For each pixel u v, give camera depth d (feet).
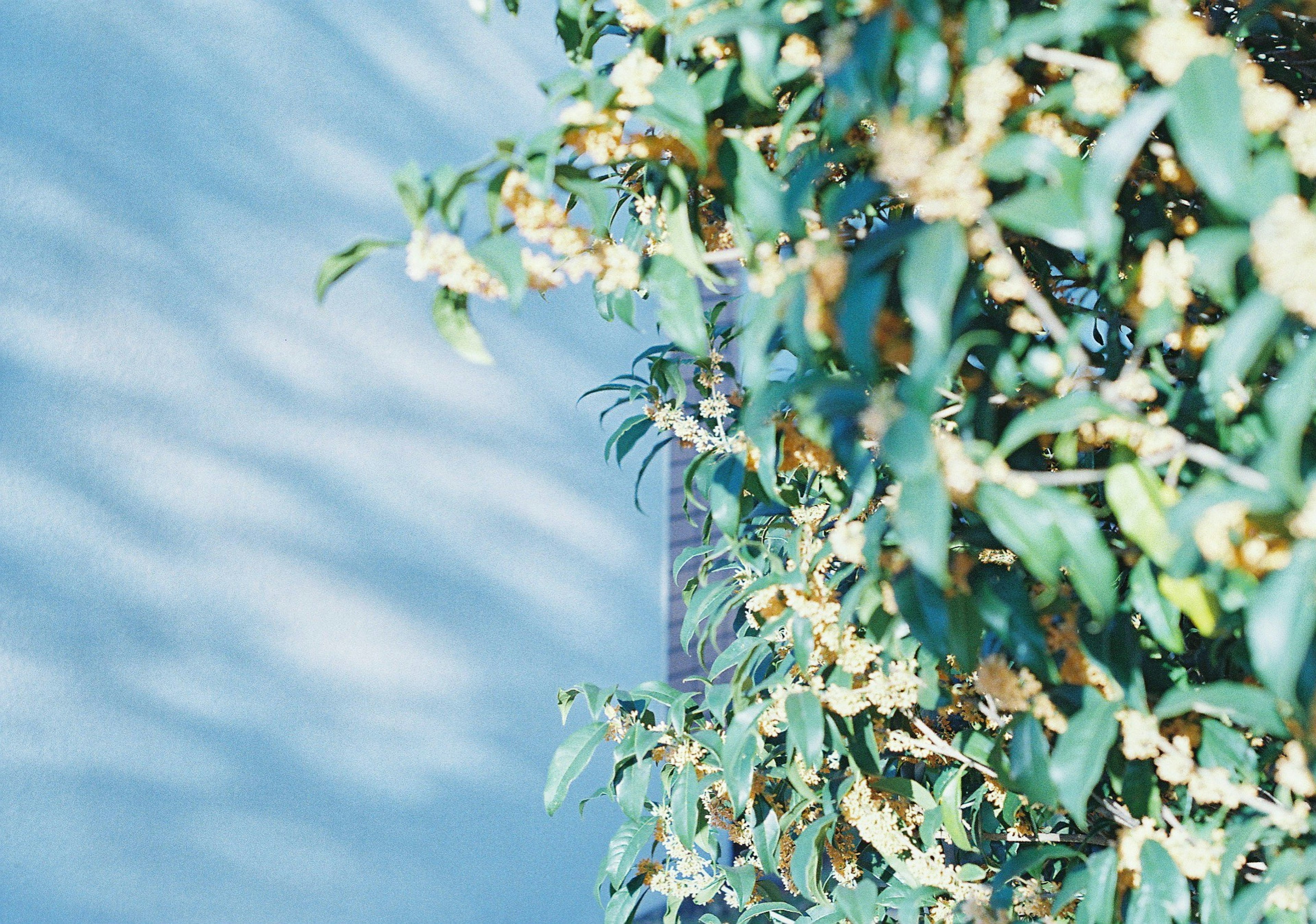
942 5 2.75
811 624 3.45
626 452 4.44
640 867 4.37
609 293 3.64
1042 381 3.06
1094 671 3.11
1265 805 3.01
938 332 2.55
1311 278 2.52
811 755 3.43
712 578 7.73
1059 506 2.78
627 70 2.87
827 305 2.74
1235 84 2.58
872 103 2.69
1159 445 2.77
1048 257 3.26
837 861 3.94
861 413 2.72
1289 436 2.62
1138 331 2.94
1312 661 2.82
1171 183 3.13
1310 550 2.60
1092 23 2.67
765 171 2.98
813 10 2.87
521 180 2.96
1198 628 3.04
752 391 2.85
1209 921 3.03
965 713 3.63
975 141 2.65
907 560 3.08
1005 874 3.44
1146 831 3.14
